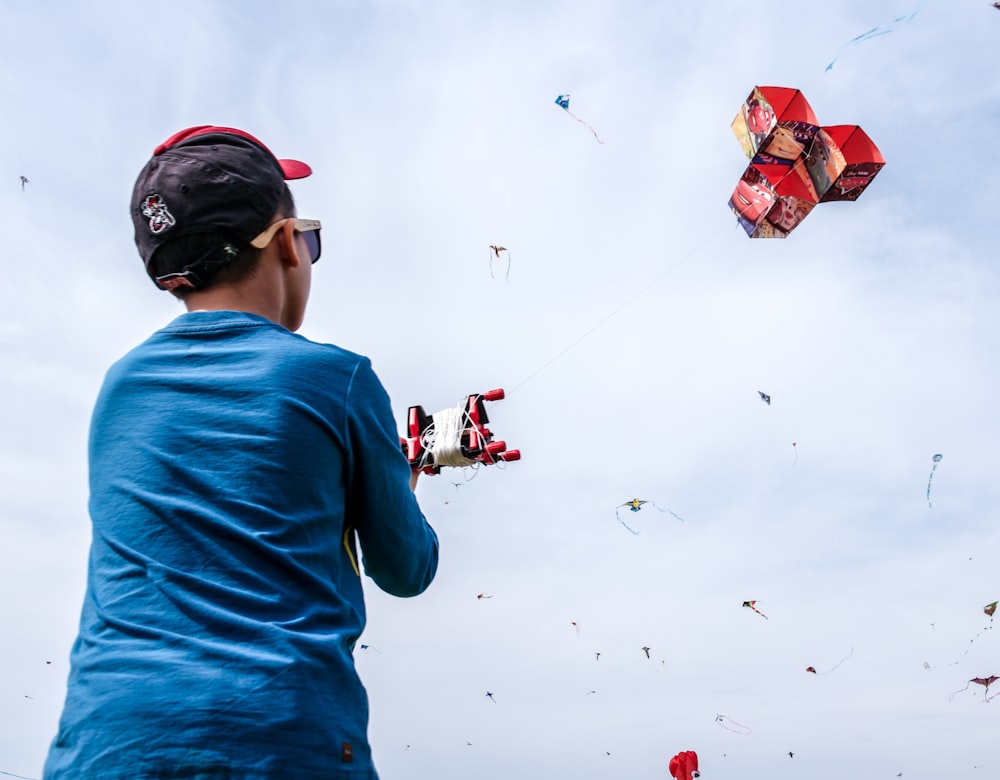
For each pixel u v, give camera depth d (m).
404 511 1.36
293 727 1.04
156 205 1.38
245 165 1.41
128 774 0.98
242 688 1.04
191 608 1.09
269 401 1.25
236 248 1.39
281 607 1.13
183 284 1.41
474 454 2.12
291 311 1.50
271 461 1.20
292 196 1.52
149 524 1.16
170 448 1.22
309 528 1.21
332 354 1.35
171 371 1.30
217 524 1.15
